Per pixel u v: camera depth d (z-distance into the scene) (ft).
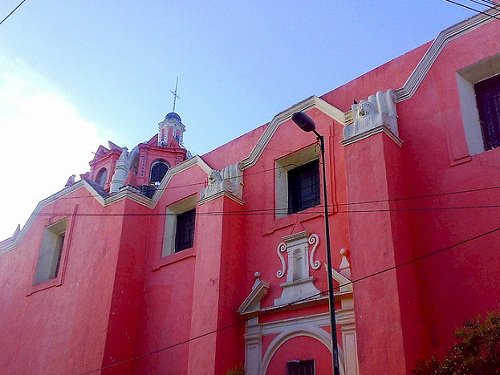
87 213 62.90
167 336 50.24
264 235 47.09
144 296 55.01
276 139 50.57
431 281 35.22
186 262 52.60
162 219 58.39
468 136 37.52
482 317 30.17
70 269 60.59
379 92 41.96
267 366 41.68
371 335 33.12
